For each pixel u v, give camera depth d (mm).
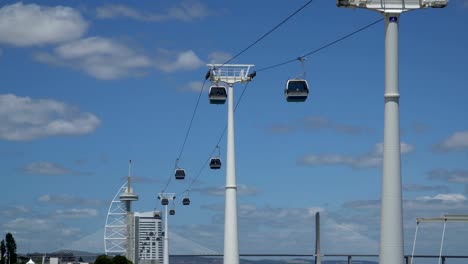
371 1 33719
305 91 53625
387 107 33812
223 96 61906
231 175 61594
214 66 62750
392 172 33500
